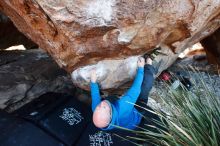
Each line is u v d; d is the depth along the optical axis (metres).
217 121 2.69
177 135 2.56
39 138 2.80
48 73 4.33
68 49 2.80
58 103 3.29
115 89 3.47
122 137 2.83
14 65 4.52
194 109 2.74
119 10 2.48
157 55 3.52
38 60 4.76
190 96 2.94
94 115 2.78
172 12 2.71
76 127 3.07
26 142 2.74
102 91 3.45
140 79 3.11
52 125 2.96
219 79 4.89
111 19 2.52
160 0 2.55
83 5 2.39
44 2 2.35
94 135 3.04
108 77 3.16
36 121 2.94
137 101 3.20
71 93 4.00
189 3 2.74
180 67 5.64
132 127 3.02
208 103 2.81
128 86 3.46
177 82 3.51
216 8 3.01
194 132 2.52
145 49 3.04
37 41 3.12
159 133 2.90
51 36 2.76
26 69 4.41
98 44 2.76
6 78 4.09
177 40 3.30
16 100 3.78
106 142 2.99
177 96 3.00
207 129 2.62
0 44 5.75
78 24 2.51
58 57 2.96
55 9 2.38
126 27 2.63
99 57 2.95
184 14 2.79
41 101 3.37
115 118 2.84
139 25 2.66
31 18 2.71
